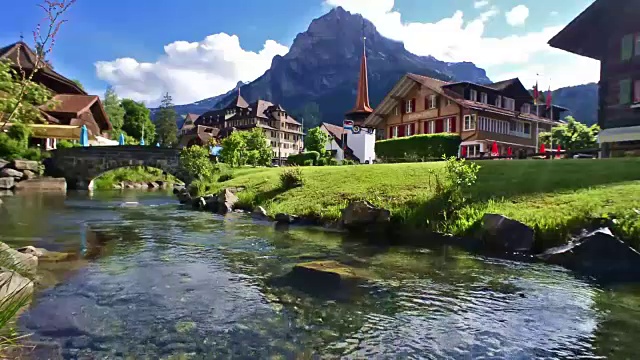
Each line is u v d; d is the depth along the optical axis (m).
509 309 6.13
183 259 9.29
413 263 8.98
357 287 7.14
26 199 24.52
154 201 27.33
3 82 5.86
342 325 5.47
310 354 4.63
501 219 10.45
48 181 32.53
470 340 5.05
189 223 15.70
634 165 14.19
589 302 6.46
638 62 25.28
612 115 26.52
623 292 6.96
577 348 4.84
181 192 30.31
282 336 5.11
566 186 12.52
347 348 4.80
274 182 22.36
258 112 106.44
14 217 16.05
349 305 6.23
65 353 4.54
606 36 26.94
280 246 10.97
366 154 56.09
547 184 13.03
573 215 10.02
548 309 6.14
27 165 32.12
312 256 9.71
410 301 6.44
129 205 23.69
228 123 110.12
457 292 6.91
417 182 16.25
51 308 5.85
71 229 13.51
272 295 6.68
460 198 12.63
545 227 9.98
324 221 14.82
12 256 7.39
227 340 4.97
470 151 43.59
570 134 50.62
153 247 10.68
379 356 4.61
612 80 26.61
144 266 8.53
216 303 6.28
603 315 5.90
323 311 5.98
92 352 4.58
